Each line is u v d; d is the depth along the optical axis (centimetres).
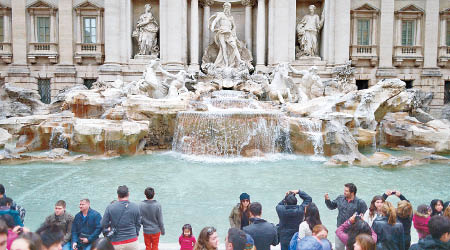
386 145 2280
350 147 1778
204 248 462
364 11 3114
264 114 1947
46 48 3081
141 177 1402
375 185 1294
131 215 602
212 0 3180
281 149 1994
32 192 1188
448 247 468
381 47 3141
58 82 3081
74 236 604
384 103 2175
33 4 3039
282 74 2606
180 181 1345
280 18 3044
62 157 1708
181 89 2477
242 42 3198
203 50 3206
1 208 609
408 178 1402
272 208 1035
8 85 2922
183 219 952
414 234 838
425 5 3164
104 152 1839
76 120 1861
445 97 3284
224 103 2298
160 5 2972
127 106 2016
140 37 3045
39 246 367
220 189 1240
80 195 1160
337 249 609
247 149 1911
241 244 455
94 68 3098
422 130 2111
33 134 1969
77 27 3066
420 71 3209
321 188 1248
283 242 613
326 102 2147
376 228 549
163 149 2078
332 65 3073
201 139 1931
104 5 3030
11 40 3117
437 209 661
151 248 680
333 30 3062
